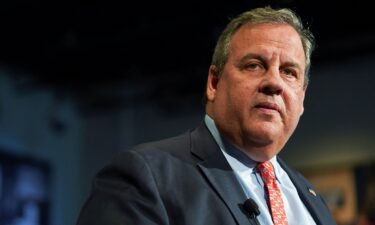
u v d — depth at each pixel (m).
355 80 9.34
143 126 10.98
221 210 1.90
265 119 2.10
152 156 2.00
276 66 2.15
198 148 2.12
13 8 8.18
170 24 8.42
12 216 9.71
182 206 1.88
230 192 1.98
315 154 9.39
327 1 7.47
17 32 8.73
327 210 2.35
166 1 8.04
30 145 10.45
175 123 10.69
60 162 10.95
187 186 1.94
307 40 2.37
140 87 10.74
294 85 2.20
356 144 9.09
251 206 1.94
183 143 2.14
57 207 10.71
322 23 7.90
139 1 8.04
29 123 10.52
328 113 9.45
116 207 1.82
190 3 8.03
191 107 10.55
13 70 10.23
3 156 9.82
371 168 8.84
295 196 2.25
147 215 1.80
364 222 8.64
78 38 8.92
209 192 1.95
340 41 9.16
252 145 2.14
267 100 2.11
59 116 10.91
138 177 1.89
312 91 9.66
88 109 11.41
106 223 1.78
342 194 8.96
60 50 9.13
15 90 10.37
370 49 9.01
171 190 1.91
